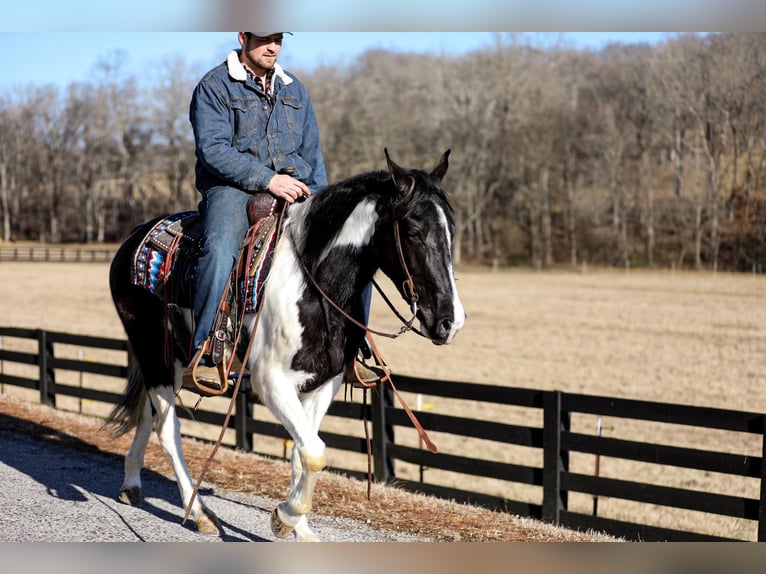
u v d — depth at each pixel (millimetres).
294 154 5250
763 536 5551
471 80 67812
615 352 21359
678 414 5961
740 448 11438
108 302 33906
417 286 4168
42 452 7551
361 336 4707
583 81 75375
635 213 64625
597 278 49938
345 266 4523
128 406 5809
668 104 63062
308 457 4340
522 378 17312
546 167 65438
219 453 7969
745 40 57219
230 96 5016
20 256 61188
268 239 4766
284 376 4531
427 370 18391
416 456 7410
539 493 10227
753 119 57812
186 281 5090
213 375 4707
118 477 6758
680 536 5953
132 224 84500
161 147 81688
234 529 5379
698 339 23812
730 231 59281
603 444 6301
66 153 85375
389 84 71125
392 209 4258
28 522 5348
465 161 65375
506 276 52562
